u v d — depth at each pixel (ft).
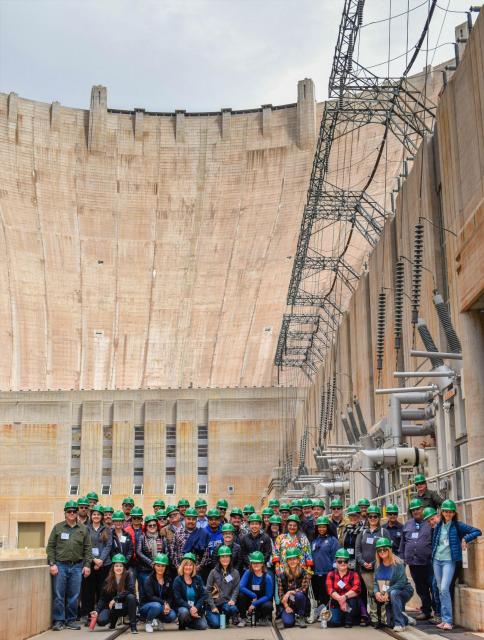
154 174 497.46
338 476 179.42
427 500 65.92
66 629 65.72
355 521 70.64
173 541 69.77
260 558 67.46
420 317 143.74
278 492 271.08
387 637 56.44
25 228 452.35
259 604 66.80
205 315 436.76
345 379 209.77
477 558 59.26
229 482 305.94
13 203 457.68
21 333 406.82
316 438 259.39
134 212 485.56
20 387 386.52
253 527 70.03
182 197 491.31
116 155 496.23
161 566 66.49
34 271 436.76
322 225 435.12
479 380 68.49
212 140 504.02
